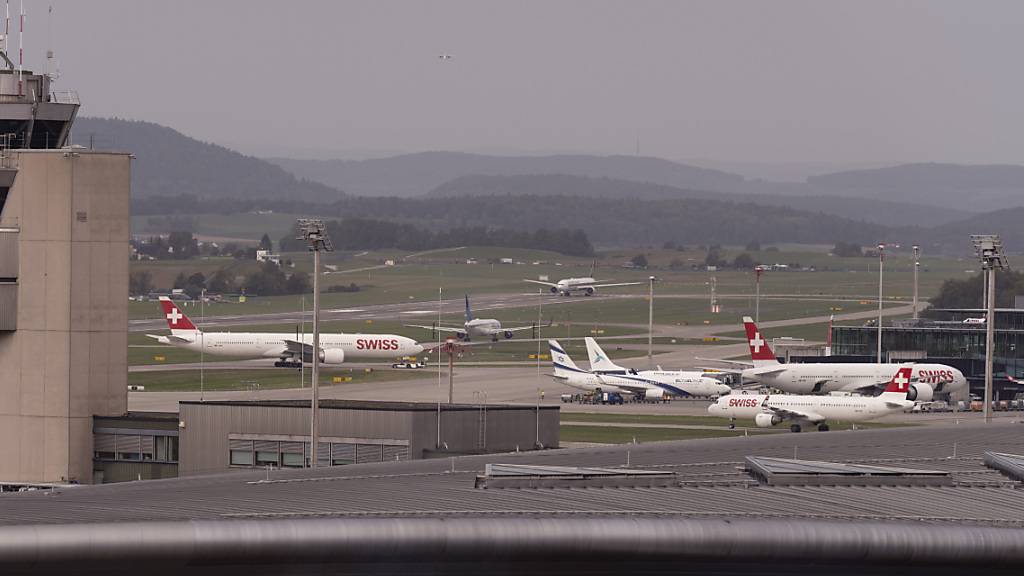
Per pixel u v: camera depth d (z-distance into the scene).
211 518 191.12
